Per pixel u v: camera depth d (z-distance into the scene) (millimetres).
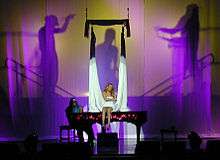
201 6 13203
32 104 13180
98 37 13172
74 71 13219
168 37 13203
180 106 13172
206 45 13164
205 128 13188
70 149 7480
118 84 12617
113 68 13195
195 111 13180
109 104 12039
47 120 13172
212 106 13164
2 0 13125
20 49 13172
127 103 13188
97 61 13180
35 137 8406
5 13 13141
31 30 13172
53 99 13188
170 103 13180
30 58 13164
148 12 13188
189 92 13164
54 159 7414
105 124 11000
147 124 13180
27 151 8125
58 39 13203
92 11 13172
